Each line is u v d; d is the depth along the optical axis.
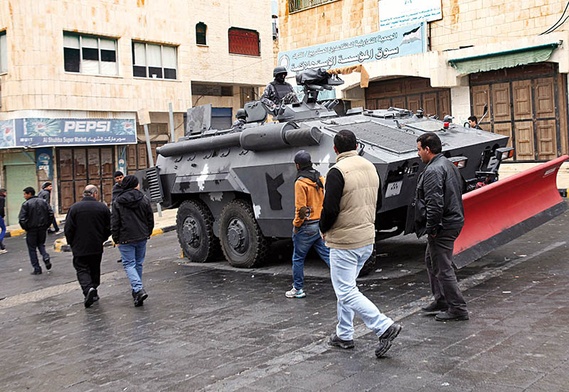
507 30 16.84
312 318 6.70
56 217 23.69
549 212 8.49
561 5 15.74
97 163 25.11
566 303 6.07
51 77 23.20
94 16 24.42
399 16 19.05
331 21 21.06
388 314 6.40
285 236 9.44
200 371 5.34
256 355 5.61
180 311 7.73
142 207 8.54
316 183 7.48
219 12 29.17
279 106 10.21
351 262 5.28
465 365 4.71
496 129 17.42
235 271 10.09
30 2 22.84
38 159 23.72
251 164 9.63
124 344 6.51
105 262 13.30
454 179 5.91
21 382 5.62
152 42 26.44
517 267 7.90
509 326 5.54
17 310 9.11
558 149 16.25
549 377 4.30
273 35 35.94
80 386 5.32
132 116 25.67
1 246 17.42
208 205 11.08
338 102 10.87
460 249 7.09
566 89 15.94
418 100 19.50
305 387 4.63
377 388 4.46
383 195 7.96
